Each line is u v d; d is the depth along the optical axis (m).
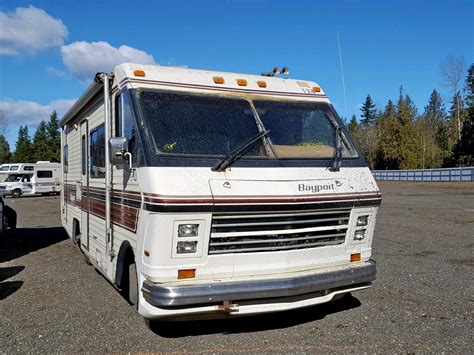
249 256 4.64
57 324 5.53
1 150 76.38
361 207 5.23
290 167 5.02
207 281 4.50
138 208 4.70
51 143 79.19
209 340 4.98
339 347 4.77
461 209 18.19
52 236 13.01
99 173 6.69
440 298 6.47
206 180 4.51
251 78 5.85
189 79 5.41
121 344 4.89
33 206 24.69
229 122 5.18
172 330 5.27
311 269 4.98
